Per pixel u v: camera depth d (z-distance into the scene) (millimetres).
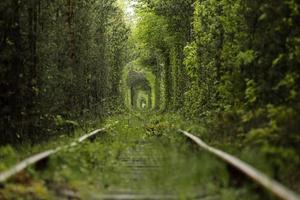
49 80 18859
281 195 6289
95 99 34719
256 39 15055
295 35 13633
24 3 16641
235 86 16312
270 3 13938
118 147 16953
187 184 8852
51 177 9508
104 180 10352
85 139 16953
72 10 25328
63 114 21578
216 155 10398
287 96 13180
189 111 29281
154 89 86125
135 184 9953
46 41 18891
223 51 18125
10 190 7918
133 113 59594
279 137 10383
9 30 15672
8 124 15914
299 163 9172
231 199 7957
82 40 26875
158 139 20781
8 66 15750
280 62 13914
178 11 38625
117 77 55781
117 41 53375
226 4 17953
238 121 14523
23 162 9242
